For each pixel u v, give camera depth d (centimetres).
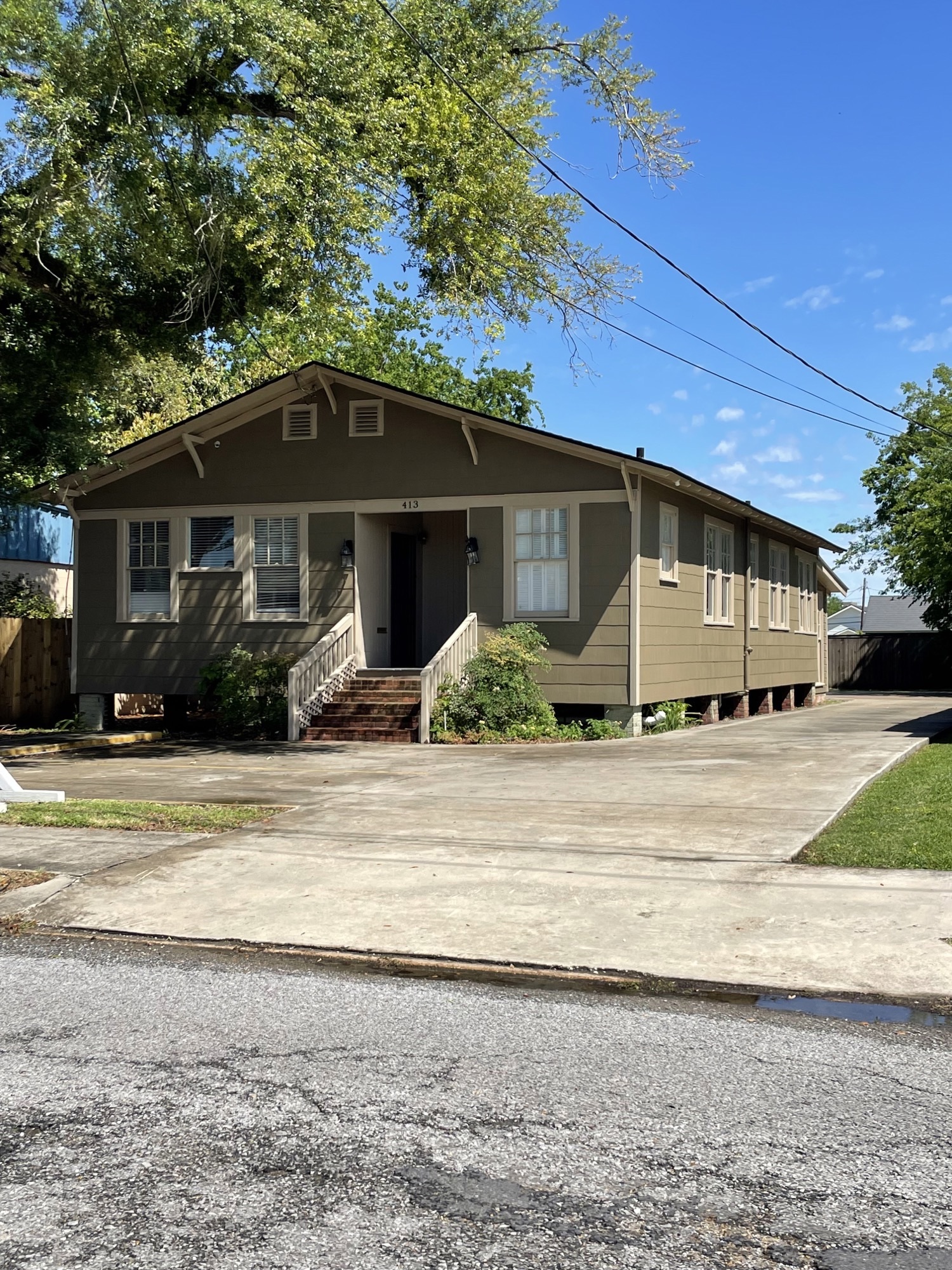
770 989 518
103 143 1284
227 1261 293
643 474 1622
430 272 1830
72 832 884
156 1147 361
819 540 2642
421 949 590
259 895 701
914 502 3331
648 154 1748
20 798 1022
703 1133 367
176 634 1891
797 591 2658
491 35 1784
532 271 1831
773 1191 328
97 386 1612
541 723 1597
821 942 576
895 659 3822
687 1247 297
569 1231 306
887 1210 316
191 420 1833
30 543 2484
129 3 1234
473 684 1603
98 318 1484
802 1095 399
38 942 620
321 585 1808
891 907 630
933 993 506
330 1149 357
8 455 1584
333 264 1408
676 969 546
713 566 2023
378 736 1590
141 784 1159
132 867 768
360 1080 416
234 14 1251
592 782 1117
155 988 534
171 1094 405
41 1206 323
